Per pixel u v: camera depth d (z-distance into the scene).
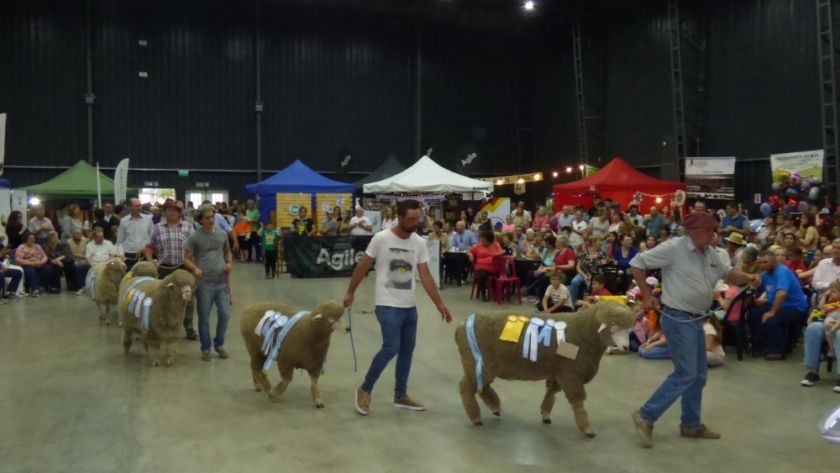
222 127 26.64
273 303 5.85
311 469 4.24
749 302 7.57
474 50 29.88
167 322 6.86
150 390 6.08
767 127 19.62
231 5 26.67
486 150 30.14
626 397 5.92
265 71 27.14
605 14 25.88
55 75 24.31
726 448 4.68
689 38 22.19
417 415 5.38
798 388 6.30
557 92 28.81
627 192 19.36
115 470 4.22
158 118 25.78
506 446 4.67
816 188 15.99
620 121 25.62
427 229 17.38
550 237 11.30
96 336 8.63
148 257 7.88
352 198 20.47
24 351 7.72
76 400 5.76
